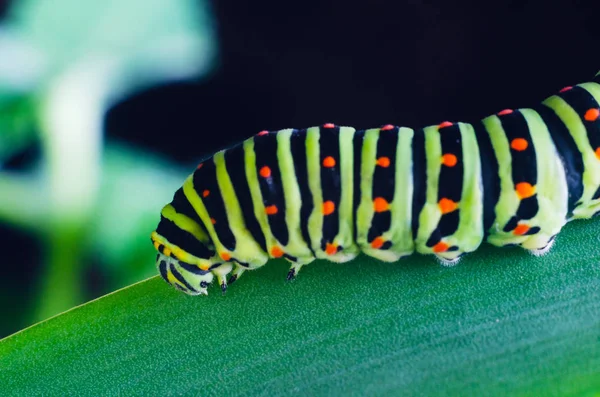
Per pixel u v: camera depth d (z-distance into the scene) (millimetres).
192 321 109
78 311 110
